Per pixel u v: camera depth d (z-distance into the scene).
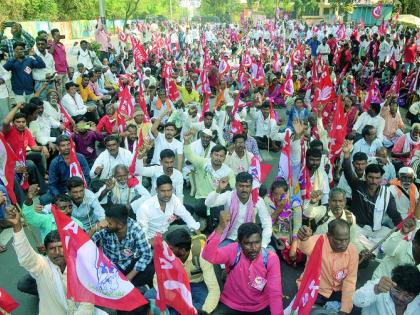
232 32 37.47
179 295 3.44
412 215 4.70
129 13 37.78
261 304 4.02
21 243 3.52
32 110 7.85
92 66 15.08
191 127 8.04
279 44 28.55
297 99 9.93
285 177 5.64
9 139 6.68
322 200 6.07
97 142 10.15
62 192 6.48
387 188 5.43
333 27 33.44
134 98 11.39
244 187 4.86
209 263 4.20
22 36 11.75
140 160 6.27
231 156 7.06
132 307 3.51
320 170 6.02
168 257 3.34
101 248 4.43
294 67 18.25
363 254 4.85
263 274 3.88
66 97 10.02
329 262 4.11
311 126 8.52
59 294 3.72
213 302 4.09
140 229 4.41
